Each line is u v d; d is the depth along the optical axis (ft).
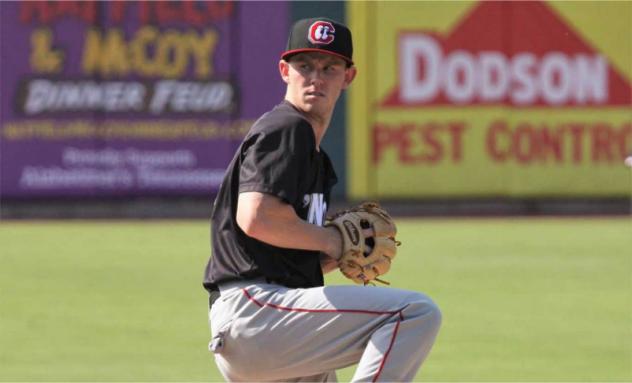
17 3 192.95
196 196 197.77
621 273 128.16
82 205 197.26
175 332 91.09
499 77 205.36
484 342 86.99
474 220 194.39
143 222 187.32
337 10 199.31
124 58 195.42
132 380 73.15
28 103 194.39
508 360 80.07
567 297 110.63
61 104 195.21
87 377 74.08
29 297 110.42
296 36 45.50
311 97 45.19
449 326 94.38
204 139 197.77
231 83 197.47
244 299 44.42
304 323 43.78
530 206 209.67
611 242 160.86
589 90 207.62
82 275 126.21
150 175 197.47
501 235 170.60
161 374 74.95
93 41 194.59
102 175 196.65
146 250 149.89
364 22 200.64
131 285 118.42
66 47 194.29
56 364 78.43
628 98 208.74
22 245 156.25
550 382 72.64
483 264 136.05
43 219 192.75
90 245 156.15
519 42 205.57
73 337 89.20
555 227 182.80
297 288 45.50
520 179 206.90
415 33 202.49
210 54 196.85
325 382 47.91
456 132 204.64
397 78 202.49
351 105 201.36
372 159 202.49
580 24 206.69
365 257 46.44
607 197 209.26
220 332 44.55
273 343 44.04
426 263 136.87
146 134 196.65
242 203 43.09
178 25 196.13
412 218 197.26
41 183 195.72
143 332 91.15
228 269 45.03
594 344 86.17
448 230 177.68
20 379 73.26
